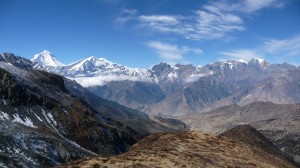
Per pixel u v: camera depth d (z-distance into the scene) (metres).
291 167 107.06
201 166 67.50
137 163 60.00
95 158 59.94
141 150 74.31
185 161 68.19
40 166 170.75
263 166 85.75
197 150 85.56
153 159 65.06
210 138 104.44
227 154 89.06
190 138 99.88
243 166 77.88
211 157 79.81
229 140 107.94
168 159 66.88
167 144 89.06
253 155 98.19
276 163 99.56
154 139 105.12
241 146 104.62
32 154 177.50
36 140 198.25
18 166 157.50
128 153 69.62
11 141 183.00
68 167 55.25
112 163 58.41
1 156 157.88
